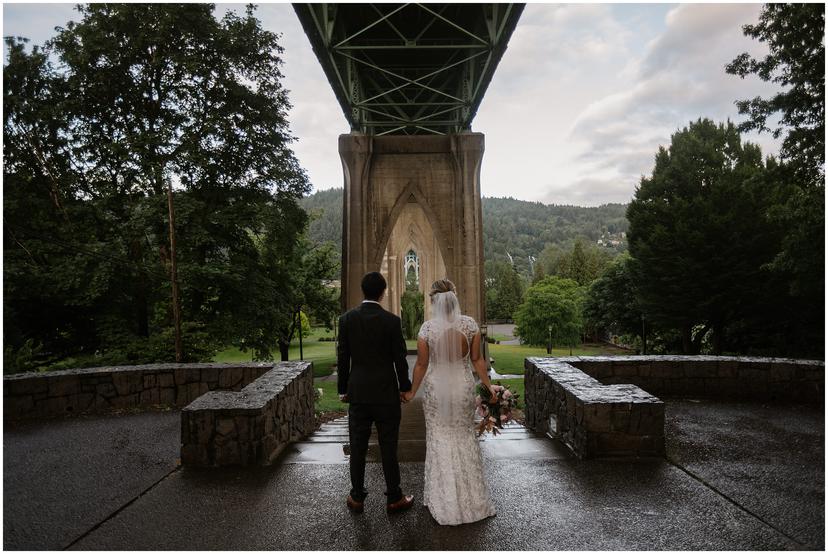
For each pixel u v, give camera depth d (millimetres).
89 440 5492
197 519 3434
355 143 17469
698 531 3186
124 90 18266
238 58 19031
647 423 4527
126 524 3373
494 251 195500
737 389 7035
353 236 17453
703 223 26766
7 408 6344
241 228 19641
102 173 18625
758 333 27609
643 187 31234
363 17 15078
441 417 3502
